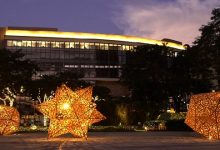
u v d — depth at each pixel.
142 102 51.91
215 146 19.58
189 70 70.75
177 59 71.75
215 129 25.67
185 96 72.44
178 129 41.66
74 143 22.91
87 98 27.30
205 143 21.92
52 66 110.31
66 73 72.88
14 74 51.19
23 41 110.06
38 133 36.53
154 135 31.97
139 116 48.91
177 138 27.30
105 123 47.25
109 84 113.69
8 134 33.91
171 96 70.94
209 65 51.19
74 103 26.89
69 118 26.70
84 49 113.38
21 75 51.44
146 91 67.56
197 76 65.12
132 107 48.91
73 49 112.62
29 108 74.88
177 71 71.81
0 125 33.28
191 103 27.56
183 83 66.94
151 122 43.72
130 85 70.12
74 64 111.88
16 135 33.19
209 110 26.00
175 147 19.02
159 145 20.53
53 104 26.77
